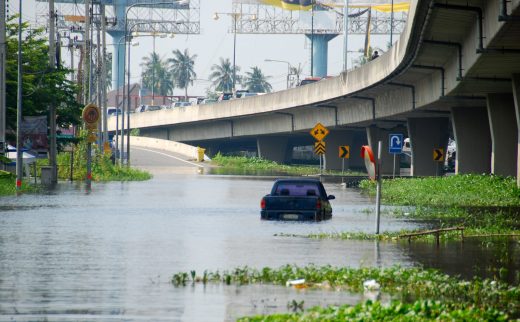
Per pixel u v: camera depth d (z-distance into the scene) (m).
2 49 162.62
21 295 45.94
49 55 196.88
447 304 42.12
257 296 45.62
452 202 131.38
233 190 168.62
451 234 80.44
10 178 173.38
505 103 165.75
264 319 36.22
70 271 55.19
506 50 112.00
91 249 67.62
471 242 74.50
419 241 75.06
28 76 190.75
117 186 181.88
